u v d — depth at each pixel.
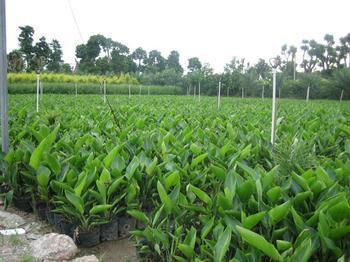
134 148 4.81
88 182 3.64
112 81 34.38
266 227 2.61
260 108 11.75
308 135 5.23
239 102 18.56
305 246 2.12
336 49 56.50
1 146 5.15
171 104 13.96
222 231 2.56
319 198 2.89
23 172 4.26
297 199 2.79
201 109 11.18
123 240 4.03
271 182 3.03
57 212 3.99
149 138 4.88
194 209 3.08
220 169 3.45
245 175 3.57
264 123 7.50
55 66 43.56
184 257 2.78
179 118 7.06
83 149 4.40
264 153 4.55
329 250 2.41
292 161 3.72
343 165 3.57
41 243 3.54
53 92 28.48
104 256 3.68
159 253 2.83
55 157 3.90
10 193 4.36
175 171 3.43
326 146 5.21
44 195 4.03
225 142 4.84
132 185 3.65
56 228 4.09
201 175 3.81
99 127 6.30
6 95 4.91
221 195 2.75
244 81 33.12
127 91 32.50
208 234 2.87
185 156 4.32
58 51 48.47
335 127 6.02
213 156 4.15
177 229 2.77
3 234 3.91
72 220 3.82
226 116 8.65
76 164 4.20
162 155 4.45
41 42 42.75
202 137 5.34
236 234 2.53
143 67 59.69
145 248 3.00
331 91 31.94
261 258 2.45
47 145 4.05
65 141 4.88
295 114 9.44
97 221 3.71
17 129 5.78
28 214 4.61
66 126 6.34
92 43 40.44
